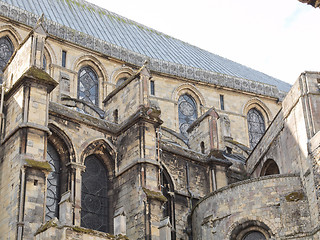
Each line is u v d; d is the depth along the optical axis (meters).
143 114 48.38
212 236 46.50
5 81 49.09
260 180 45.66
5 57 61.22
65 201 37.75
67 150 46.66
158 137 49.19
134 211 45.62
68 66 64.56
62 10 72.31
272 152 54.44
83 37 66.94
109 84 67.12
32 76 43.44
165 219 44.53
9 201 40.50
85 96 65.50
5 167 42.56
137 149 47.53
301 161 46.34
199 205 49.22
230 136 70.50
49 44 63.75
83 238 37.34
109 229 47.41
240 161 61.72
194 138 59.84
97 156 49.16
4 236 39.75
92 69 67.38
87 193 47.41
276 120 53.38
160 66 72.19
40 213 39.53
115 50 69.12
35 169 40.50
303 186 45.41
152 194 45.50
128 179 47.41
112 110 53.09
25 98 42.88
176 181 52.50
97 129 49.06
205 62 81.81
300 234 43.41
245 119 76.19
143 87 50.19
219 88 75.94
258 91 78.62
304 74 48.09
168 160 52.62
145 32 81.69
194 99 74.12
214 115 58.69
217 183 54.72
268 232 44.06
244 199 45.59
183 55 80.69
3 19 61.44
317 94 47.34
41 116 42.94
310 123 46.38
